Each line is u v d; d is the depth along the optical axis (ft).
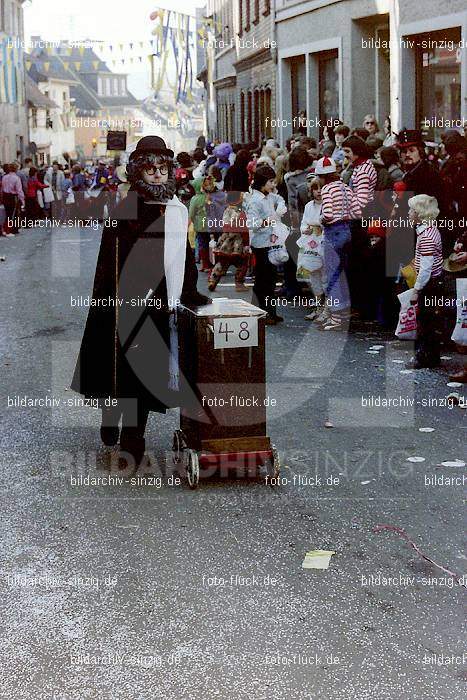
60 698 12.52
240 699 12.42
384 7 61.16
